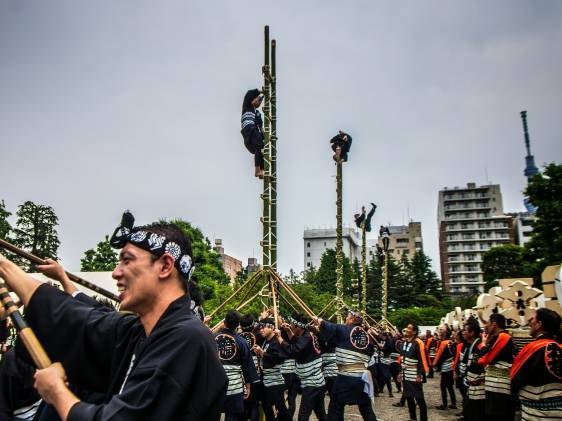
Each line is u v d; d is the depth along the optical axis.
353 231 95.12
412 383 9.57
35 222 37.12
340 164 14.02
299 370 8.16
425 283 59.41
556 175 24.77
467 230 88.62
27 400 3.42
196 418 1.75
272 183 8.78
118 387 1.96
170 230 2.11
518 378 5.27
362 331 7.72
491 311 9.84
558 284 7.05
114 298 2.70
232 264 82.56
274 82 9.26
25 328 1.81
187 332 1.84
